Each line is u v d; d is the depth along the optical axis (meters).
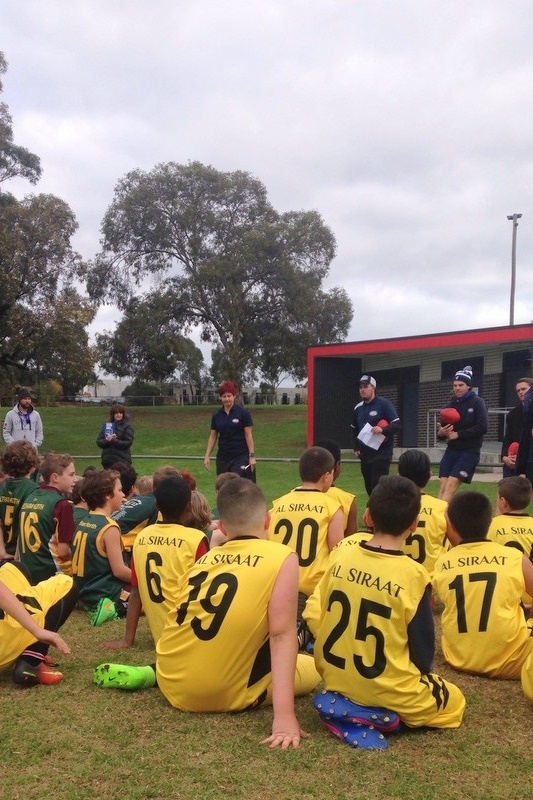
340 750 2.60
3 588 3.13
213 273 32.75
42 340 25.02
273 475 14.70
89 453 23.27
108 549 4.74
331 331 35.28
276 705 2.70
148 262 35.47
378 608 2.71
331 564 2.91
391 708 2.70
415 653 2.73
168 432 27.61
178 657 2.91
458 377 7.30
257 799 2.24
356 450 7.95
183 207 33.72
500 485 4.34
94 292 35.06
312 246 34.06
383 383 20.58
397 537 2.79
